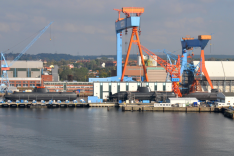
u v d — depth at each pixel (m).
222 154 107.31
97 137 124.75
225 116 164.38
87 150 110.44
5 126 140.88
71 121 150.75
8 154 106.81
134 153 107.81
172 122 149.25
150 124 145.12
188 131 133.62
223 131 133.88
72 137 124.62
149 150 110.62
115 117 160.12
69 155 106.00
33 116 161.88
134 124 145.00
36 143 117.50
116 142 118.81
